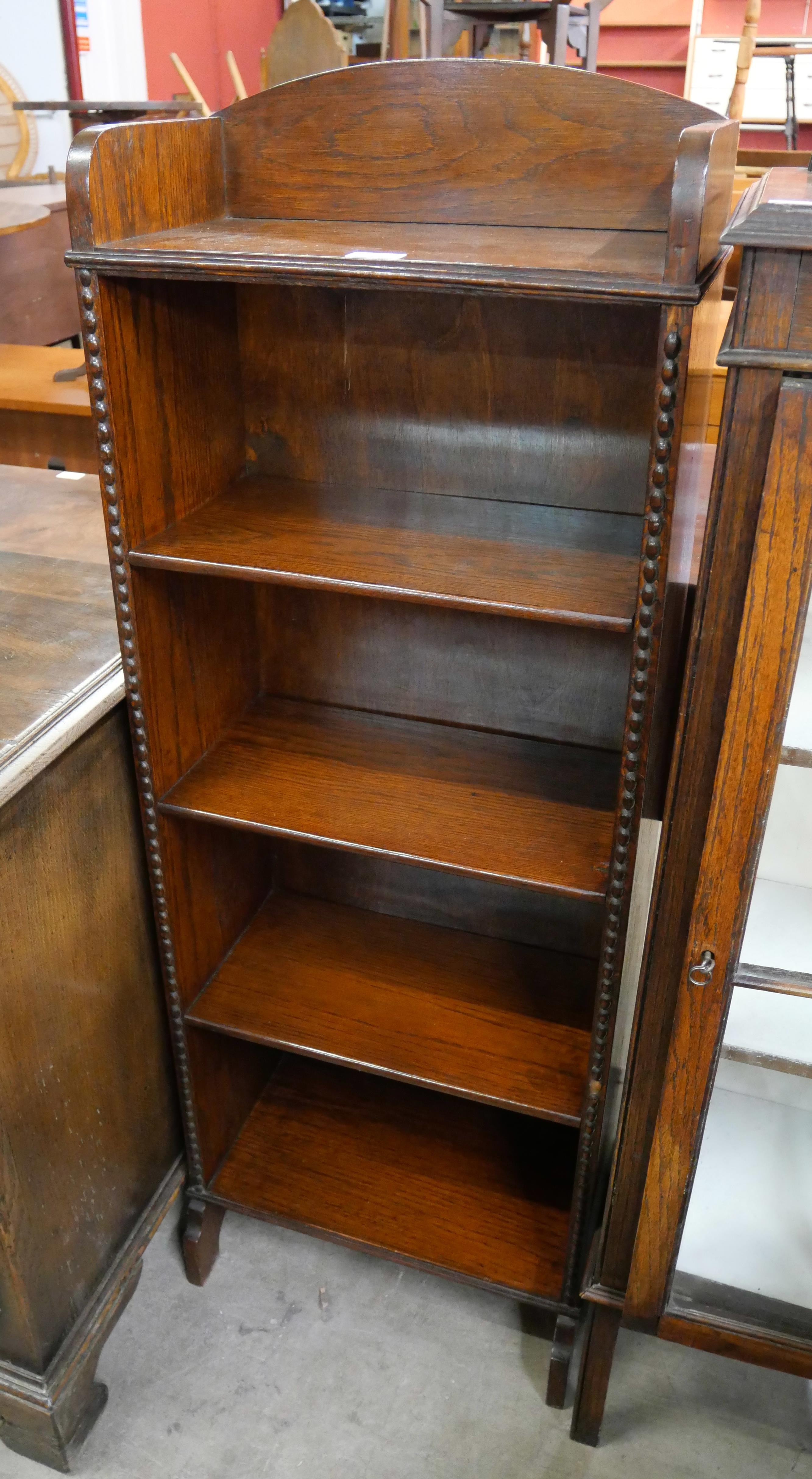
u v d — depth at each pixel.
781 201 0.82
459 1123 1.83
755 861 1.04
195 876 1.54
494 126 1.17
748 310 0.84
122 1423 1.54
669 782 1.13
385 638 1.55
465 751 1.52
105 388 1.13
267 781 1.45
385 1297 1.71
